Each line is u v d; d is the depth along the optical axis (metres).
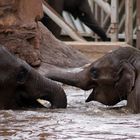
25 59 17.58
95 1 30.03
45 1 25.97
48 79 13.20
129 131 10.16
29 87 13.00
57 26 25.38
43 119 11.39
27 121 11.14
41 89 13.09
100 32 29.27
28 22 17.73
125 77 12.92
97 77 13.22
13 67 12.84
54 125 10.68
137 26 26.91
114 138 9.52
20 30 17.55
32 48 17.67
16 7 17.52
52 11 25.03
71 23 31.47
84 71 13.45
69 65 19.22
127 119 11.55
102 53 23.27
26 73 12.95
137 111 12.59
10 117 11.61
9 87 12.86
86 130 10.20
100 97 13.35
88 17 29.14
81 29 32.00
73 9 28.84
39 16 18.14
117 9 26.72
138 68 12.91
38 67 17.86
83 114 12.19
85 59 20.05
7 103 12.89
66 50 19.62
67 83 13.49
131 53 13.15
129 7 25.89
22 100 13.07
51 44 19.30
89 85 13.39
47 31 19.61
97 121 11.21
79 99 14.73
